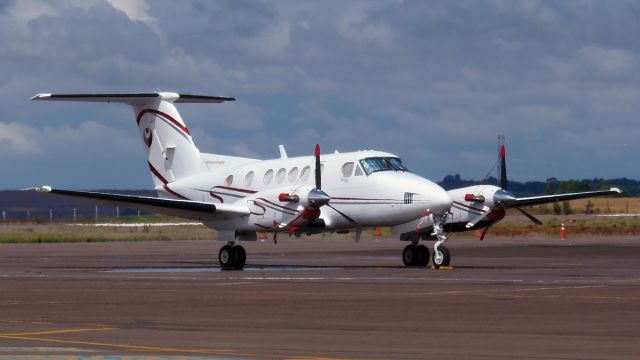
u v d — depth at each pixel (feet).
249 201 264.72
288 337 115.85
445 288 182.50
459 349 106.01
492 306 148.87
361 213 261.03
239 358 99.40
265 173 281.33
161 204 260.42
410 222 256.52
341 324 128.26
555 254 332.39
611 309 143.84
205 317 136.77
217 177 292.61
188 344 109.91
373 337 115.65
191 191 298.35
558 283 194.08
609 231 578.25
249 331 121.39
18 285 196.24
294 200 255.50
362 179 261.44
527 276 216.54
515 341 111.86
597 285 188.44
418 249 261.65
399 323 128.98
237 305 152.66
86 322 131.44
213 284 197.06
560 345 108.68
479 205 259.60
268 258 322.96
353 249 396.98
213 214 264.72
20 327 125.90
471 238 525.34
